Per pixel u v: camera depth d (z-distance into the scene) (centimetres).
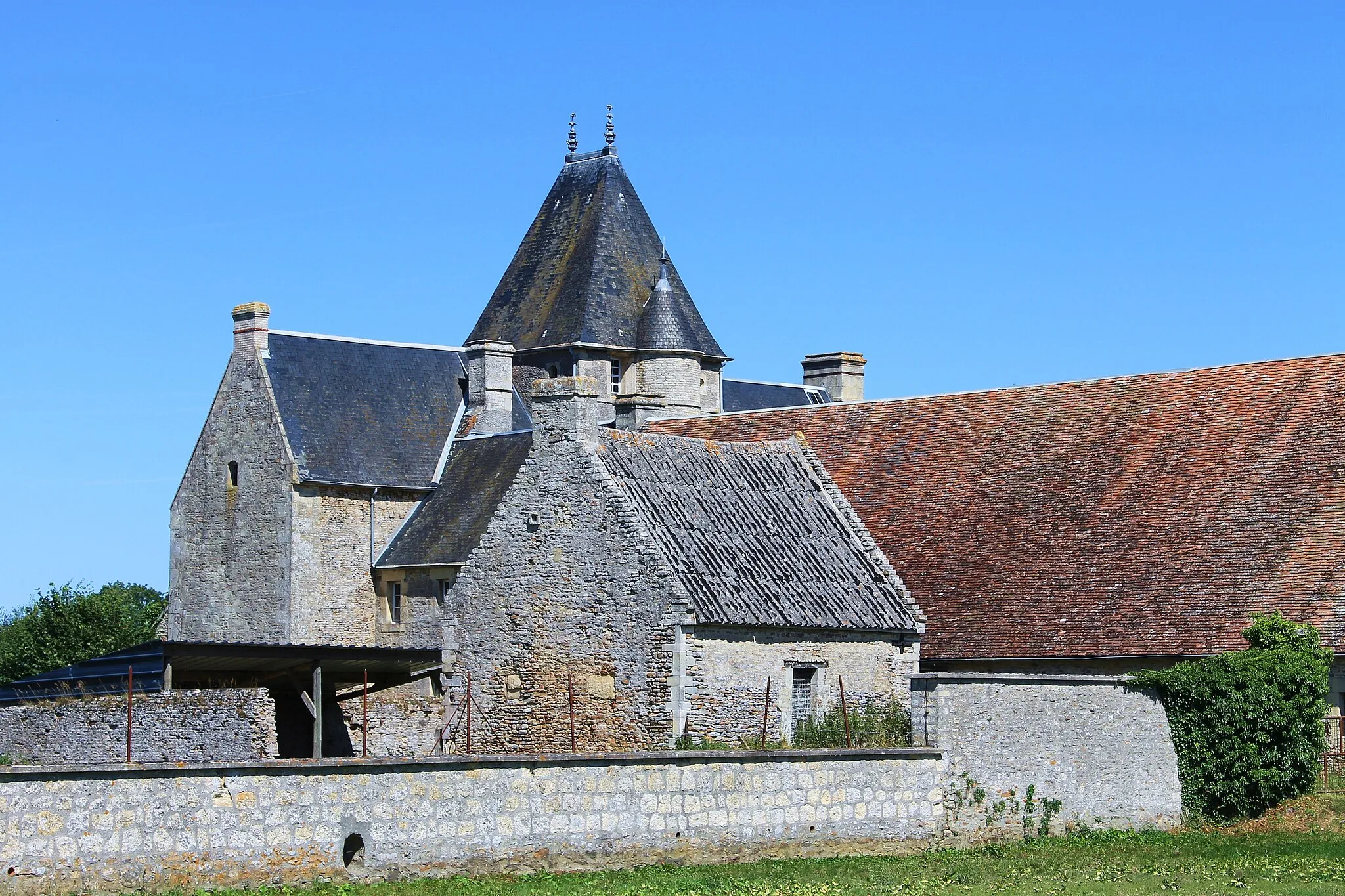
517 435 5409
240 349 5469
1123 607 4091
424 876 2469
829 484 4056
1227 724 3406
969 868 2744
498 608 3728
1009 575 4344
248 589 5353
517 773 2567
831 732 3500
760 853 2800
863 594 3794
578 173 6969
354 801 2425
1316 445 4266
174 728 3647
